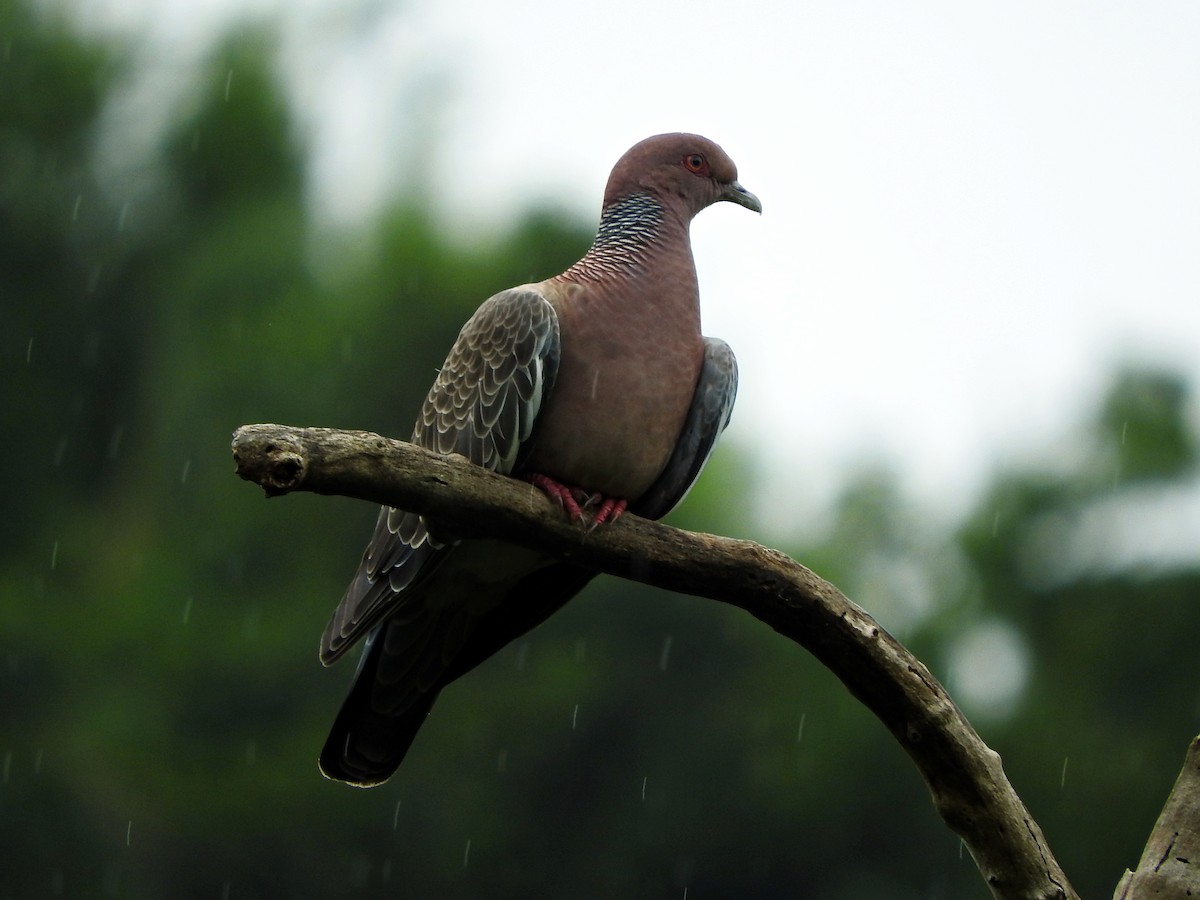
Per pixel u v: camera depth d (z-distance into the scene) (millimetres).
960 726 4789
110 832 19344
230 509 21656
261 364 22625
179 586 21125
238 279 24484
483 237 24781
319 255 25672
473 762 20266
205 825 19219
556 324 5816
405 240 24328
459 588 6105
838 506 23219
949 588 22578
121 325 26672
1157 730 20734
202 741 20031
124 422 26031
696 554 5059
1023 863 4723
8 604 21719
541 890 20422
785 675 21266
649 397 5840
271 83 28188
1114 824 20078
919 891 20250
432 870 19672
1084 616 21641
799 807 20484
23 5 27719
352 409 22688
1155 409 22688
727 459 23562
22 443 25156
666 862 20781
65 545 24109
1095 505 22359
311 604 20734
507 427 5797
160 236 27125
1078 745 20500
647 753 20984
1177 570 21688
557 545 5121
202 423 22453
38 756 19875
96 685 20656
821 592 4953
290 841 19281
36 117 27109
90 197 26906
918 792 20328
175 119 28062
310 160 28562
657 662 21188
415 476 4680
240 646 20250
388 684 6262
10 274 26062
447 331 23219
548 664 20766
